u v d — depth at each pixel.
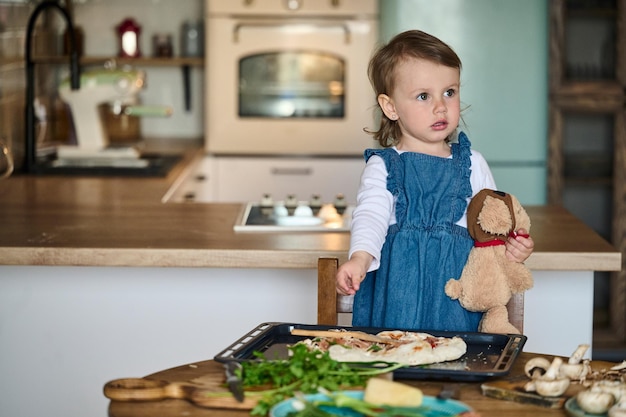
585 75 4.57
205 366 1.59
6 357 2.62
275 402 1.38
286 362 1.47
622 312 4.57
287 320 2.62
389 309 1.96
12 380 2.63
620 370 1.52
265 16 4.58
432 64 1.96
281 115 4.66
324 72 4.61
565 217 2.91
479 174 2.06
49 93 4.66
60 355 2.62
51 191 3.38
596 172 4.62
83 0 5.09
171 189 3.46
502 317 1.89
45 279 2.59
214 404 1.40
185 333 2.62
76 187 3.48
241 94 4.64
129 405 1.41
